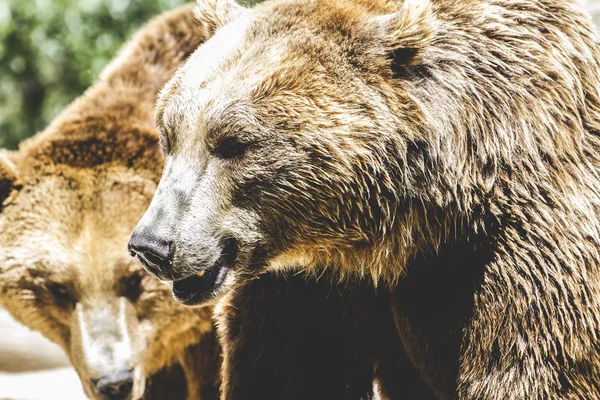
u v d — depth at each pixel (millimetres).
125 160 11336
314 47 8016
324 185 7945
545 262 8055
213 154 7941
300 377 9281
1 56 28922
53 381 16078
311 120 7844
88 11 26906
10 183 11297
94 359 10969
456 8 8336
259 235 8117
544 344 8078
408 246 8344
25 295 11352
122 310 11172
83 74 27266
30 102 32094
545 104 8211
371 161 7953
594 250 8125
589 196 8242
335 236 8227
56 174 11312
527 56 8273
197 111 7922
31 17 27703
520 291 8094
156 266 7898
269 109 7836
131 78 12289
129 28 26719
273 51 8008
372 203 8117
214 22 8945
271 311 9078
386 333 9312
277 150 7863
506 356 8180
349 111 7906
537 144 8148
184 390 12672
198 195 7895
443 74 8102
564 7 8633
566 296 8039
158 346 11758
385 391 10148
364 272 8656
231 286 8219
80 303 11141
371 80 7984
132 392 11234
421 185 8133
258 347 9203
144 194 11250
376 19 8164
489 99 8156
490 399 8242
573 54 8500
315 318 9070
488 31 8297
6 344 16125
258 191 7953
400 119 7984
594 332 8109
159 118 8555
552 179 8125
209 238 7918
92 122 11664
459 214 8203
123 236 11102
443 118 8039
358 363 9453
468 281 8320
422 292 8586
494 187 8141
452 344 8477
